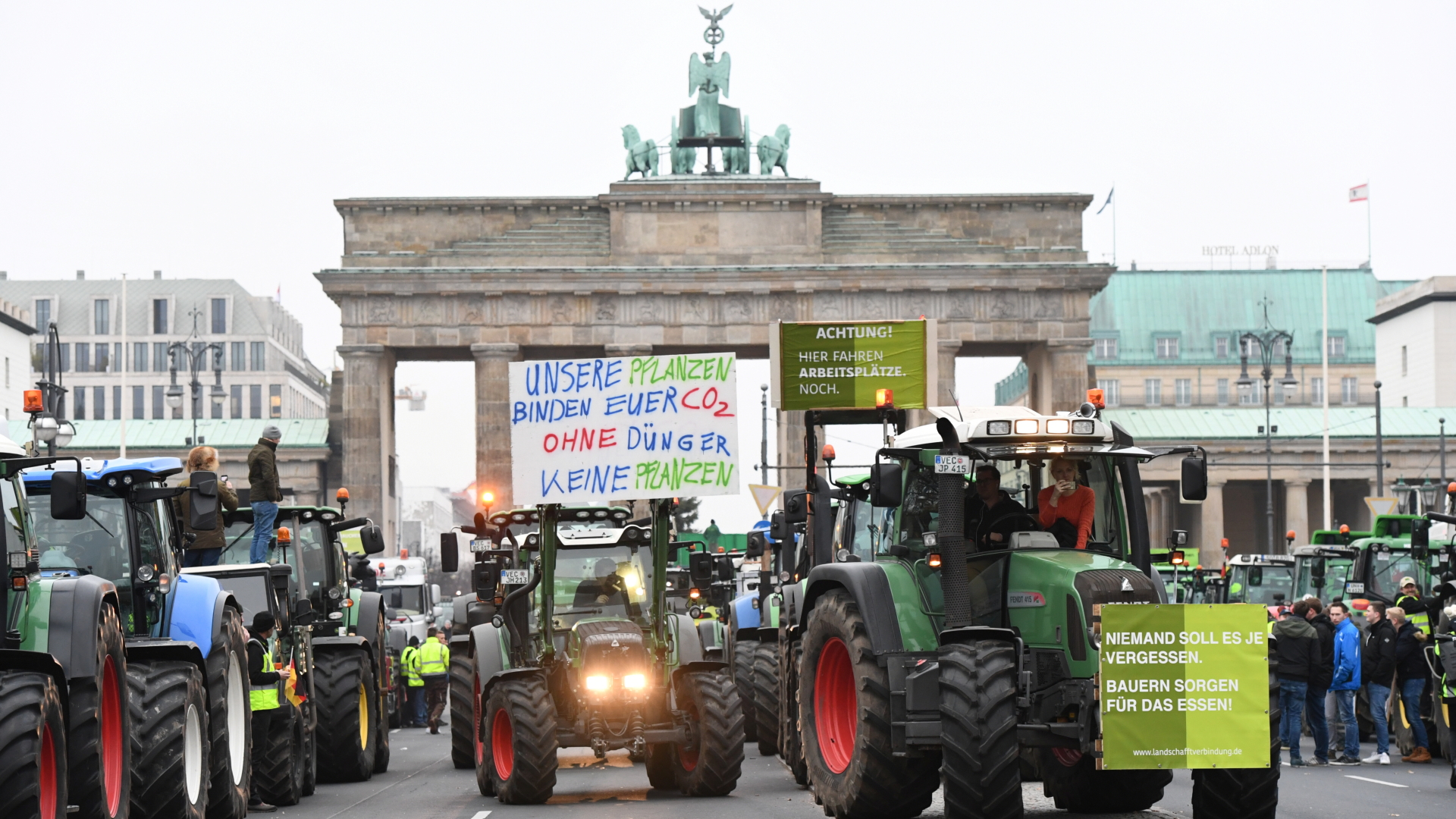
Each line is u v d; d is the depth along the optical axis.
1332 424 187.25
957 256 161.12
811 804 31.33
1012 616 25.66
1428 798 33.09
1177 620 24.25
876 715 25.80
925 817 27.72
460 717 43.22
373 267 159.88
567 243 162.00
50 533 25.48
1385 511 97.56
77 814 20.05
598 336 159.88
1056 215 161.75
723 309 160.00
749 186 160.62
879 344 39.47
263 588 33.59
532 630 35.28
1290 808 30.98
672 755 35.06
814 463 37.53
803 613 29.17
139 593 25.66
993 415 27.27
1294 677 42.31
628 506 45.75
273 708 31.62
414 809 32.12
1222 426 188.00
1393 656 43.06
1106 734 24.06
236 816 27.33
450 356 169.25
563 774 40.97
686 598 52.69
